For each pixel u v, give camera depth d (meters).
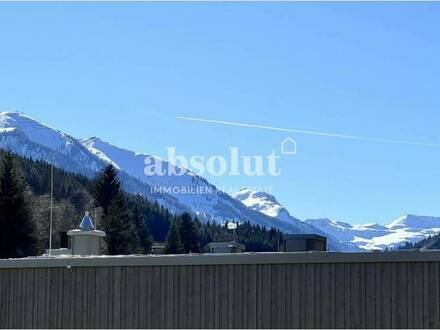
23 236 78.56
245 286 20.94
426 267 19.47
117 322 21.92
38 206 101.50
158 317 21.56
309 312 20.31
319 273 20.38
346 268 20.16
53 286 22.67
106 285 22.16
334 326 20.05
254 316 20.75
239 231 197.25
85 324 22.19
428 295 19.36
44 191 137.00
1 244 77.06
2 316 23.09
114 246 97.19
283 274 20.66
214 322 21.06
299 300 20.44
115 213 99.25
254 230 199.12
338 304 20.11
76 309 22.34
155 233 180.62
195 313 21.27
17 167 83.19
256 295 20.80
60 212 103.00
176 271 21.58
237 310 20.92
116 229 97.94
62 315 22.47
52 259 22.73
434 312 19.25
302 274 20.50
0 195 78.06
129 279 21.98
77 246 28.25
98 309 22.12
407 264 19.66
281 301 20.58
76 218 106.00
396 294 19.64
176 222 132.00
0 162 83.06
